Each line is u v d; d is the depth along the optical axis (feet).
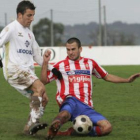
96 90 114.21
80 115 56.85
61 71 58.65
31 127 53.72
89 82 59.06
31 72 57.47
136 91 112.68
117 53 233.55
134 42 314.76
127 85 124.47
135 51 234.38
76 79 58.49
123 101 95.55
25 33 57.41
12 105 88.74
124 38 313.73
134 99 98.78
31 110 54.95
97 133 56.85
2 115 75.82
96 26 308.81
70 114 55.88
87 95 58.49
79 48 59.21
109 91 112.37
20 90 57.52
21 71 56.39
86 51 233.14
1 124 66.23
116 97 101.86
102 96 103.40
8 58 56.80
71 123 67.00
